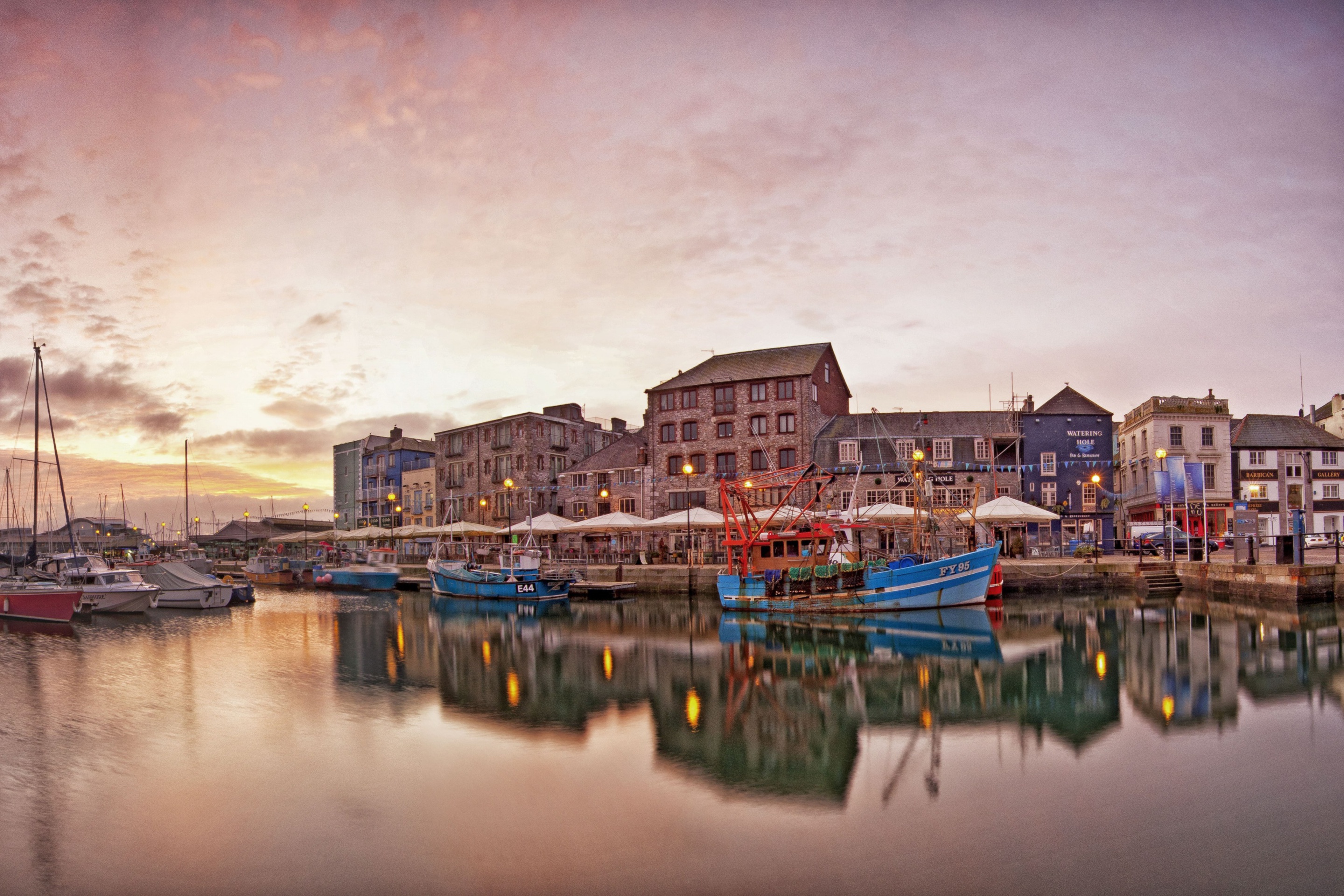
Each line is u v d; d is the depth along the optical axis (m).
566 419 71.06
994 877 9.23
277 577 60.31
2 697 18.73
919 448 52.34
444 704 17.83
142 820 11.04
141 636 29.81
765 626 30.75
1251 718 15.77
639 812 11.24
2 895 8.99
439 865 9.62
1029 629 28.05
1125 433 59.62
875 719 16.28
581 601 42.75
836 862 9.62
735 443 55.88
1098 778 12.43
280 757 13.83
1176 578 38.72
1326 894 8.80
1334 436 57.34
